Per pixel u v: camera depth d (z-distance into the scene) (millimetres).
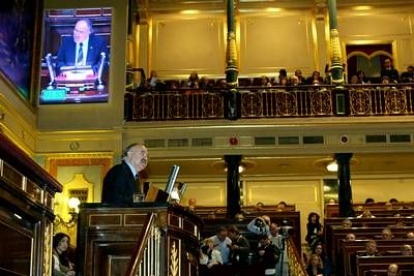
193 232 7996
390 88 17141
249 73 20062
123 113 17094
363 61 20172
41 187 6488
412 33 20234
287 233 11781
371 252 12281
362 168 18688
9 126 14984
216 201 19203
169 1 20344
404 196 19109
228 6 18031
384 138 16906
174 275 7172
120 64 17422
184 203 19109
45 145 16875
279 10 20391
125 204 7246
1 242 5559
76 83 17234
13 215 5898
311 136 16969
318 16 20156
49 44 17469
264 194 19203
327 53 19969
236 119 17047
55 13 17688
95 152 16812
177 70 20219
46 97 17109
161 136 17078
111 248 7227
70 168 16734
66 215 16266
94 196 16531
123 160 7660
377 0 20203
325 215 18000
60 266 8344
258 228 12633
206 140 17016
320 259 13234
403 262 11758
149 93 17297
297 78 17531
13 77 15352
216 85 17781
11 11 15234
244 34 20328
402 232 14227
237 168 16891
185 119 17125
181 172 18812
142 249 6258
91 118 17016
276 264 11227
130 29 18688
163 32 20500
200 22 20562
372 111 17016
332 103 17078
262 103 17156
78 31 17594
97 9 17781
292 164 18125
